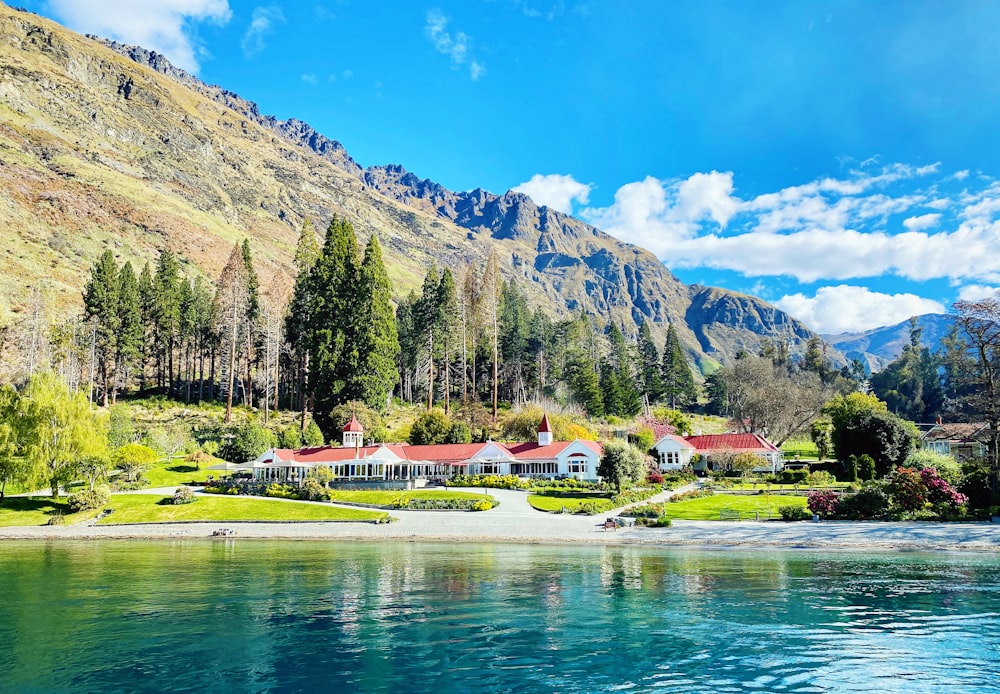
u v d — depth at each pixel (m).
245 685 21.19
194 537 62.91
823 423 116.44
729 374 146.12
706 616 29.00
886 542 50.47
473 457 91.31
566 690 20.67
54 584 37.22
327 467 90.38
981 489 59.69
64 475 77.00
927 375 174.50
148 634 26.73
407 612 30.05
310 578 38.69
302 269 130.00
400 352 140.00
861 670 22.20
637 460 83.06
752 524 57.84
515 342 146.12
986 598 32.09
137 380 137.62
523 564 43.53
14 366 116.12
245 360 132.12
